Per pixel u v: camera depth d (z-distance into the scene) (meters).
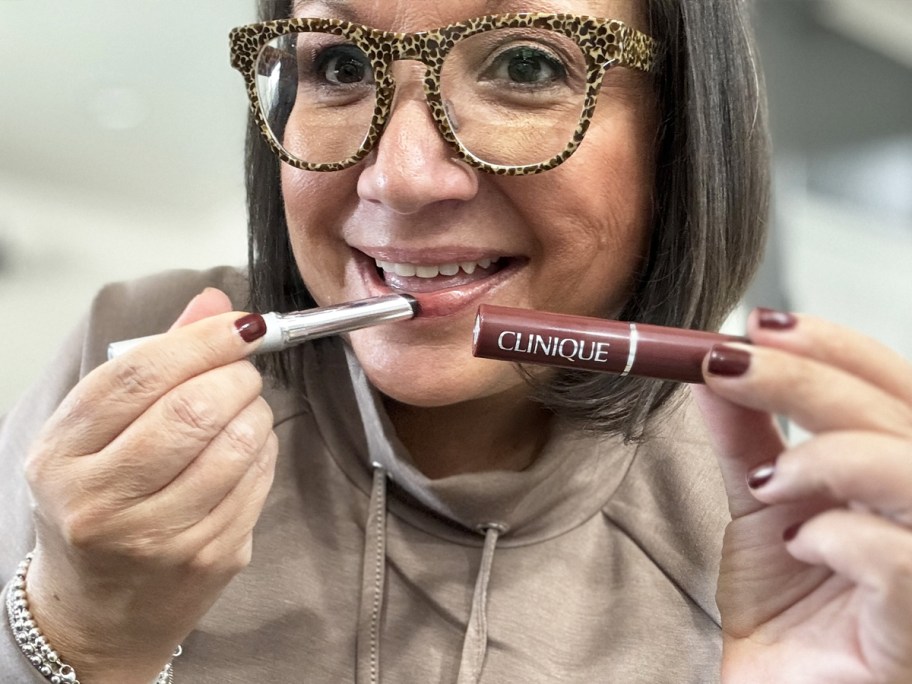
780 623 0.44
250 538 0.46
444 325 0.50
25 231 1.75
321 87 0.50
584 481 0.60
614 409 0.58
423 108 0.46
